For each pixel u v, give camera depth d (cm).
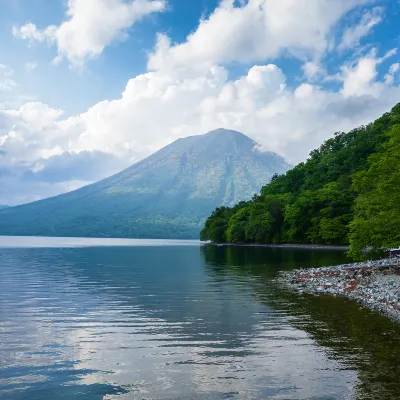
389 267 4128
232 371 1315
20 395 1140
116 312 2262
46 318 2102
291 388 1173
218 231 17538
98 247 13550
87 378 1261
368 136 17225
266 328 1877
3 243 17688
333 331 1817
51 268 5206
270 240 14088
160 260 6775
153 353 1505
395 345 1595
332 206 11906
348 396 1117
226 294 2925
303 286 3331
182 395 1133
